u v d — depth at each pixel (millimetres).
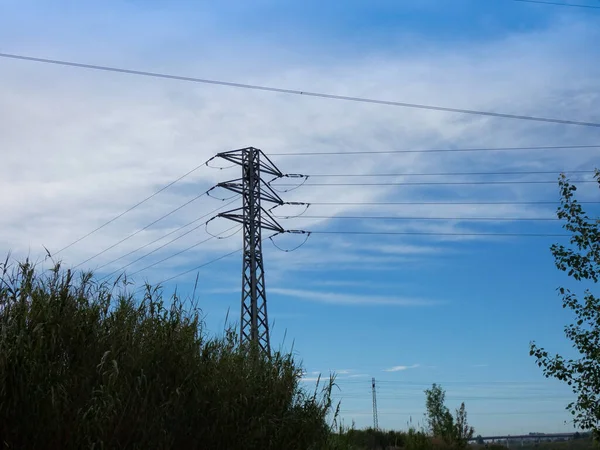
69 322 10320
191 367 11359
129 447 9828
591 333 14891
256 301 33875
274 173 37969
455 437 45250
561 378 14906
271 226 37125
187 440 10797
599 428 14625
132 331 11133
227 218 35969
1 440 8789
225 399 11586
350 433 16172
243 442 11539
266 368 13383
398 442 42594
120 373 10203
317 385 14023
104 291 11266
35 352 9461
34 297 10203
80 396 9609
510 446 47406
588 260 15164
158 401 10617
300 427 13062
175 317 11766
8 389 9000
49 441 9031
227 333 13500
